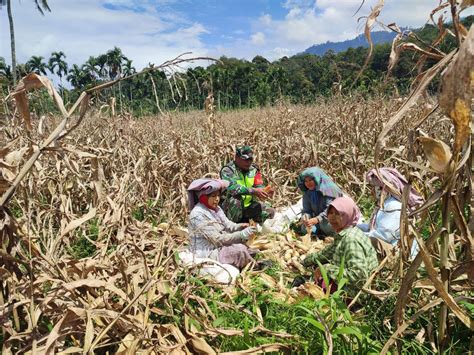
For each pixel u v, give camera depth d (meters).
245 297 3.30
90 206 4.48
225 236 4.11
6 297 2.39
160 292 2.79
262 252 4.48
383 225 3.84
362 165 6.45
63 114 2.02
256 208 5.58
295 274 4.07
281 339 2.64
